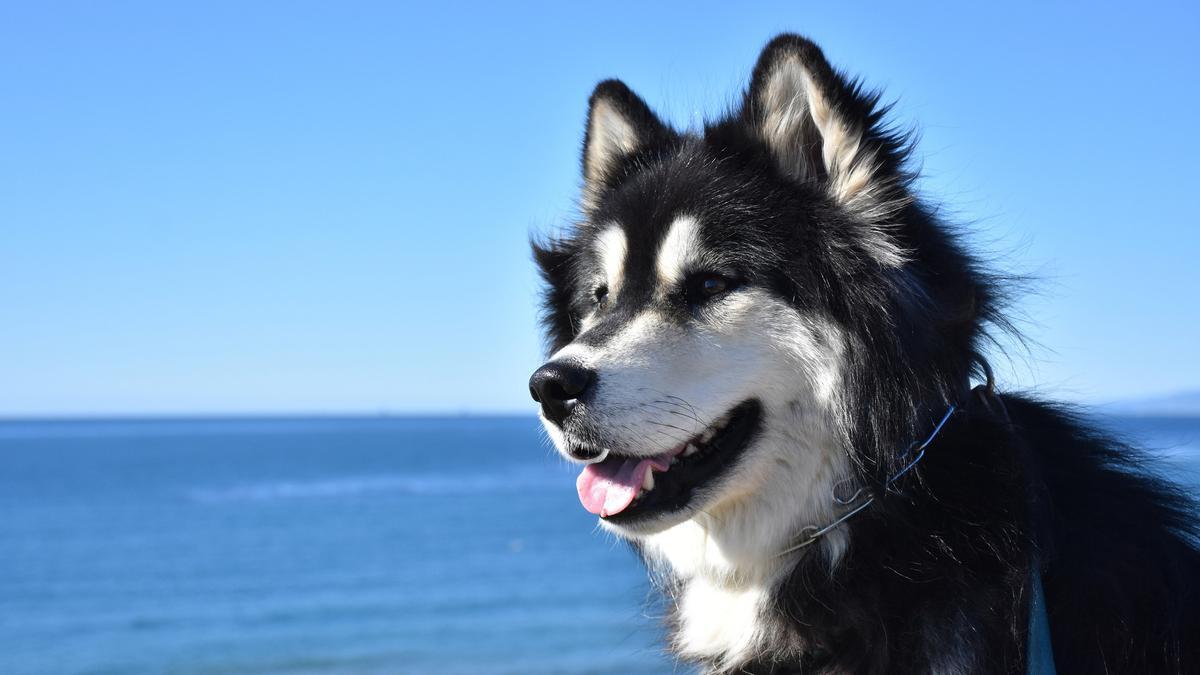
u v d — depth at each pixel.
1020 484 1.25
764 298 1.31
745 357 1.31
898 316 1.26
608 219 1.43
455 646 6.05
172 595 7.90
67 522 12.97
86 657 5.85
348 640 6.27
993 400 1.28
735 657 1.30
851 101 1.30
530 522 12.83
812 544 1.28
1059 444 1.29
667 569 1.39
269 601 7.63
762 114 1.36
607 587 8.12
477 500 16.06
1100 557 1.23
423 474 23.33
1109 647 1.22
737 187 1.34
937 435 1.26
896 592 1.25
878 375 1.26
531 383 1.30
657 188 1.39
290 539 11.30
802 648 1.27
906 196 1.29
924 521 1.25
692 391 1.30
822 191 1.31
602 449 1.29
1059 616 1.23
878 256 1.27
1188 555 1.26
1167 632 1.22
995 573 1.24
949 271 1.29
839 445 1.27
